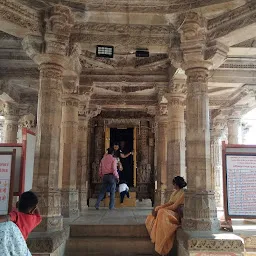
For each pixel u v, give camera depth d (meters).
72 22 6.66
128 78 9.84
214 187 16.58
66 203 8.66
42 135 6.38
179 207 6.80
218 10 6.30
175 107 9.42
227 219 6.00
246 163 5.95
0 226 3.18
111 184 11.04
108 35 7.06
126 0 6.38
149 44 7.09
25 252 3.24
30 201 3.92
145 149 16.67
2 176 5.28
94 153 16.58
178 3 6.43
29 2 6.18
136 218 8.35
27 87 11.73
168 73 9.73
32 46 6.53
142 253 6.54
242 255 5.31
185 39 6.64
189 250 5.32
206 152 6.55
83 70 9.77
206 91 6.80
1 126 17.61
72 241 6.55
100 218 8.34
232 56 9.16
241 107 13.14
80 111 11.16
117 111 16.80
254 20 5.86
